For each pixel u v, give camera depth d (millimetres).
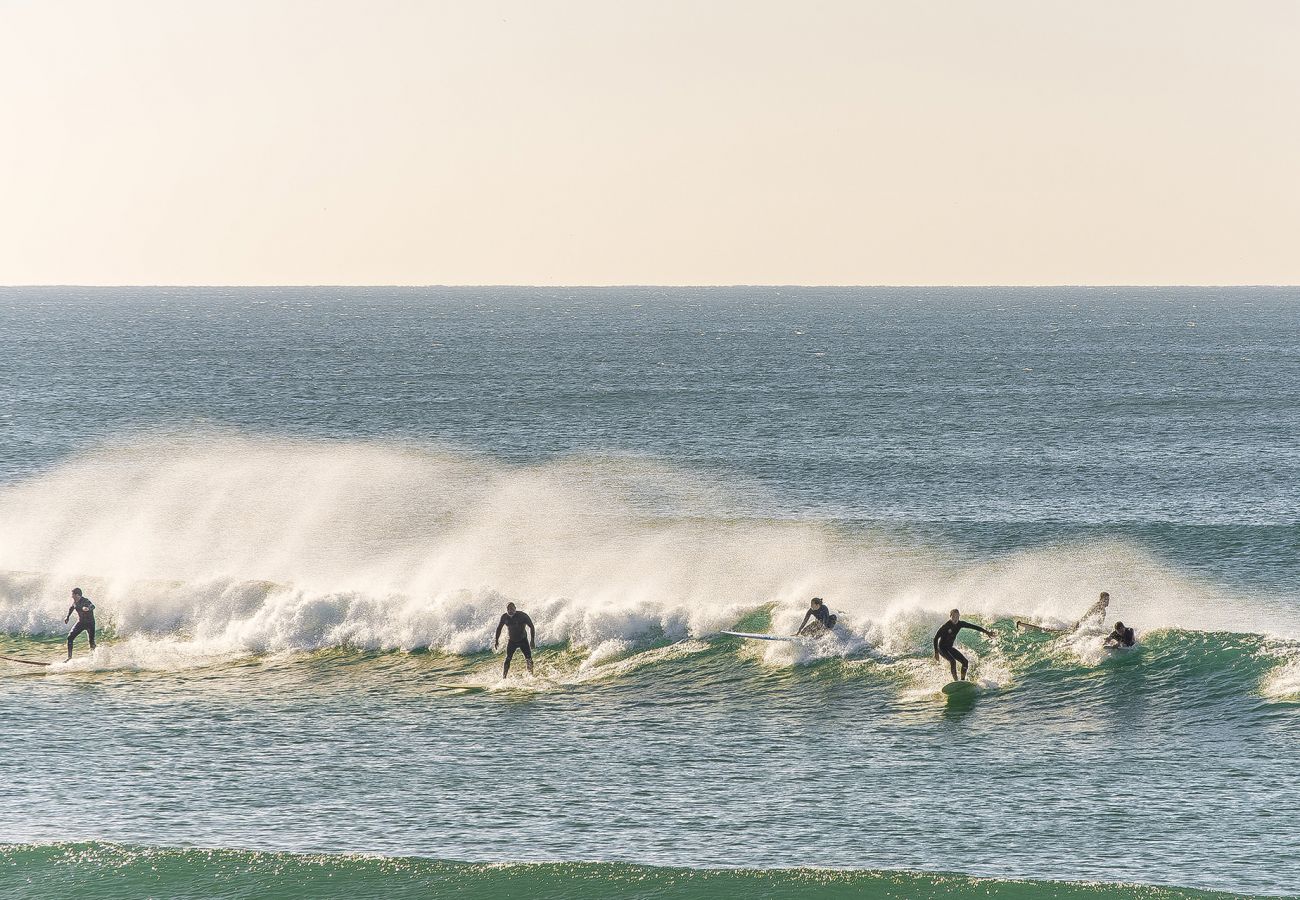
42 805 64938
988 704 76562
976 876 55250
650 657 86688
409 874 56438
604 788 66000
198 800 65312
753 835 60188
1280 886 53938
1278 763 66375
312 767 69625
